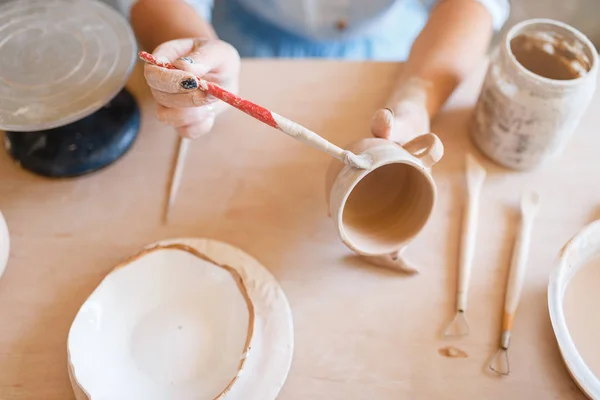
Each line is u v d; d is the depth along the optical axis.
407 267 0.60
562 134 0.63
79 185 0.69
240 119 0.74
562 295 0.55
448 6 0.82
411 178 0.58
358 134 0.72
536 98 0.59
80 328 0.54
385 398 0.53
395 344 0.56
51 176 0.69
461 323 0.57
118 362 0.53
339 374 0.54
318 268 0.61
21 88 0.63
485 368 0.54
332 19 1.06
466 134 0.72
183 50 0.60
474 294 0.59
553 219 0.64
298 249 0.63
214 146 0.72
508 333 0.56
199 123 0.64
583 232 0.57
